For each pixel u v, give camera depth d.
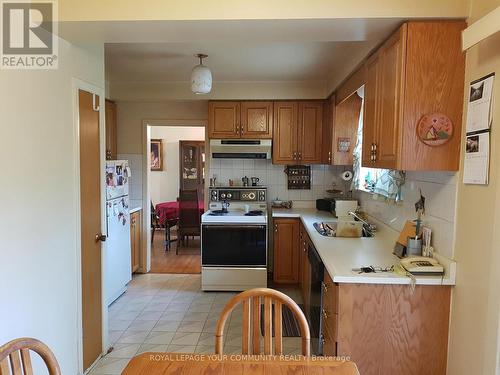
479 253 1.64
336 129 3.87
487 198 1.59
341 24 1.82
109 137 4.55
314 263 2.63
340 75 3.47
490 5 1.57
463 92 1.78
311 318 2.84
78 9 1.76
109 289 3.65
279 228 4.23
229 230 4.04
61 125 2.10
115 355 2.74
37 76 1.87
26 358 1.08
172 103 4.75
